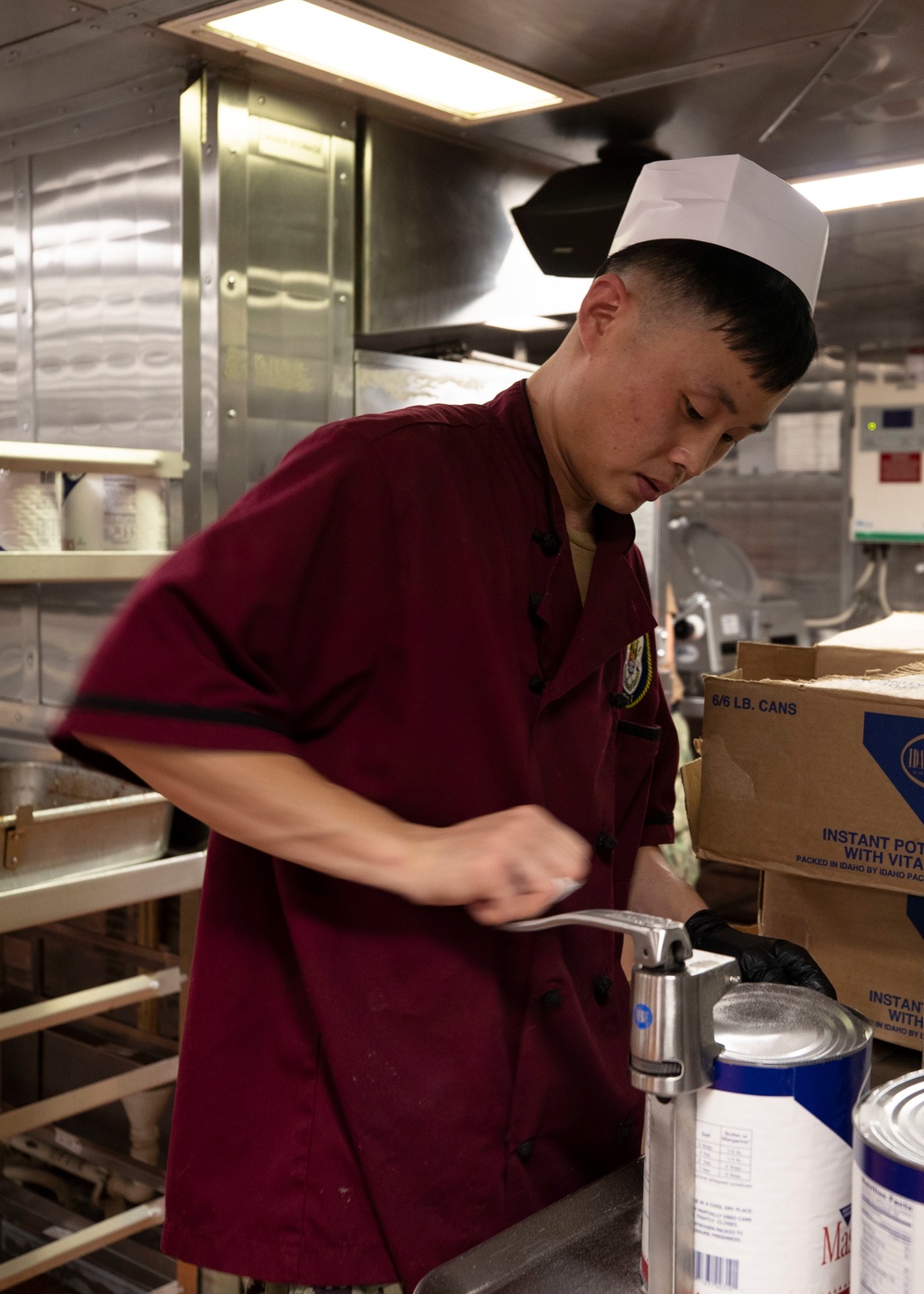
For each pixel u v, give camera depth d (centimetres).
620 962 122
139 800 199
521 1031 106
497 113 235
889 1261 65
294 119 233
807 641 447
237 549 91
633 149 261
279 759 88
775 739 113
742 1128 72
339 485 97
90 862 195
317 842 87
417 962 101
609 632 111
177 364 233
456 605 101
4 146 261
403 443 101
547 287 277
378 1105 100
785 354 96
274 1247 101
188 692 85
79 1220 238
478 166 268
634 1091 120
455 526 102
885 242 253
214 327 225
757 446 477
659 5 177
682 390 97
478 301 272
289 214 235
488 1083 103
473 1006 103
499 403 112
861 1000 118
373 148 246
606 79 213
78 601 239
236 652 90
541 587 108
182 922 226
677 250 95
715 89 218
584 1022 110
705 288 94
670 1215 74
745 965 106
